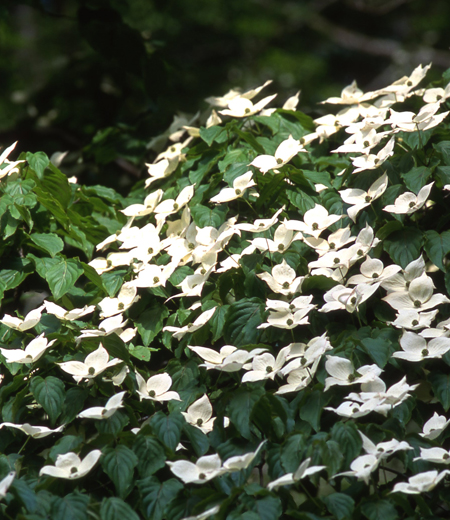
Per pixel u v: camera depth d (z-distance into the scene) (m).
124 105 7.35
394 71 17.67
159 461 5.30
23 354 5.40
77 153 6.80
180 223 5.62
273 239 5.54
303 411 5.33
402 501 5.24
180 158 5.84
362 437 5.26
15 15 14.12
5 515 5.25
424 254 5.63
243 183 5.52
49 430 5.34
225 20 17.66
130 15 15.84
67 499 5.25
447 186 5.43
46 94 7.27
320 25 18.27
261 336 5.44
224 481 5.29
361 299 5.36
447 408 5.34
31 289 5.72
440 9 18.27
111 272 5.63
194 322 5.43
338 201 5.57
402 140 5.61
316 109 6.05
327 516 5.27
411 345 5.35
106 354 5.39
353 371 5.32
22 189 5.60
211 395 5.45
